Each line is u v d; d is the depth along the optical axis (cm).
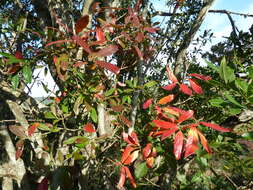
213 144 118
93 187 193
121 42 154
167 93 180
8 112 218
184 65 193
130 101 168
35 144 176
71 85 151
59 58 124
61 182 143
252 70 94
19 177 214
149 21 206
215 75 205
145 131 138
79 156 141
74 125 178
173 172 155
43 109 212
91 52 105
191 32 198
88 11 174
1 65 154
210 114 176
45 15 207
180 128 103
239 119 159
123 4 249
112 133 167
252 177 141
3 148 220
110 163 199
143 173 119
